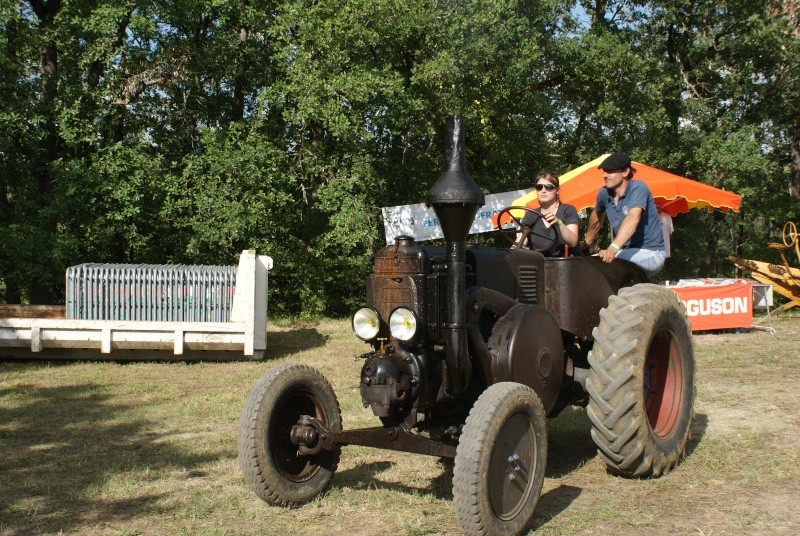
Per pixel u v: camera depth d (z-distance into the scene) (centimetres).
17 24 1562
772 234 2619
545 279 512
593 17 2277
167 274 1071
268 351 1155
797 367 917
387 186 1808
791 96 2206
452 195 402
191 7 1606
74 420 694
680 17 2291
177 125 1819
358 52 1608
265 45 1812
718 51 2286
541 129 2136
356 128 1545
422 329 415
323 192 1628
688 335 537
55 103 1581
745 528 407
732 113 2258
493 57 1644
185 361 1060
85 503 459
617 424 468
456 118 420
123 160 1560
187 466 539
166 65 1702
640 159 2012
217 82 1838
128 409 740
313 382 464
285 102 1667
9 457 567
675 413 523
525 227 559
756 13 2178
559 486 484
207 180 1625
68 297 1062
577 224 560
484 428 377
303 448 448
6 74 1534
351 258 1811
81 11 1588
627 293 507
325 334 1368
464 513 373
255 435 431
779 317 1502
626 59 1878
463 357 412
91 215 1638
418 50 1692
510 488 395
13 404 768
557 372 474
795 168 2384
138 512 441
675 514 430
